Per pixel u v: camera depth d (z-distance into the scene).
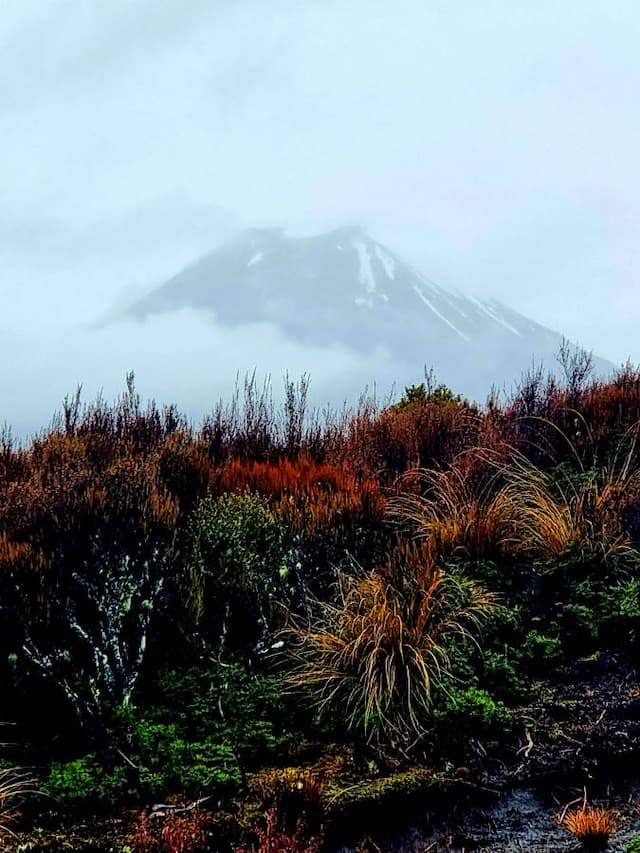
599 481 7.36
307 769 4.65
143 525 5.65
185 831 4.00
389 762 4.73
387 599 5.66
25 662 5.05
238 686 5.29
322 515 6.39
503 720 5.00
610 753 4.78
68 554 5.43
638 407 8.48
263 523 6.11
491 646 5.72
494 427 8.34
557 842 4.24
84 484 6.07
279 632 5.56
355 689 5.10
